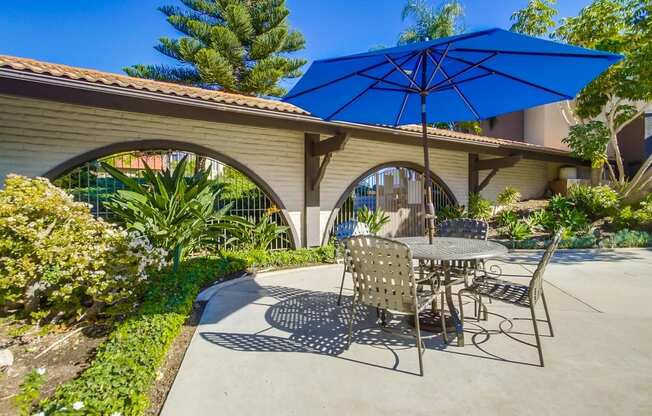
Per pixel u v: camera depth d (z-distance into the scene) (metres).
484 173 11.61
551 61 3.07
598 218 9.93
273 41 14.59
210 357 2.82
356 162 8.90
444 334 3.05
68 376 2.52
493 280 3.61
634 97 8.98
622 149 12.86
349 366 2.66
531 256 7.16
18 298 3.40
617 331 3.20
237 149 7.16
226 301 4.30
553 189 13.16
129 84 4.84
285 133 7.67
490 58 3.22
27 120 5.38
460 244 3.58
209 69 13.30
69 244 3.29
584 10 10.06
